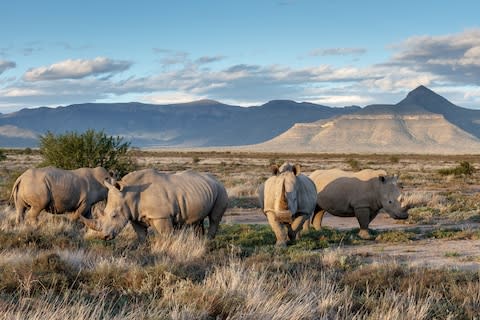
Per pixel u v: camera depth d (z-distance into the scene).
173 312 7.62
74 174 18.45
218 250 13.68
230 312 7.77
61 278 9.51
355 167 78.50
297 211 15.68
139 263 11.49
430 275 10.23
